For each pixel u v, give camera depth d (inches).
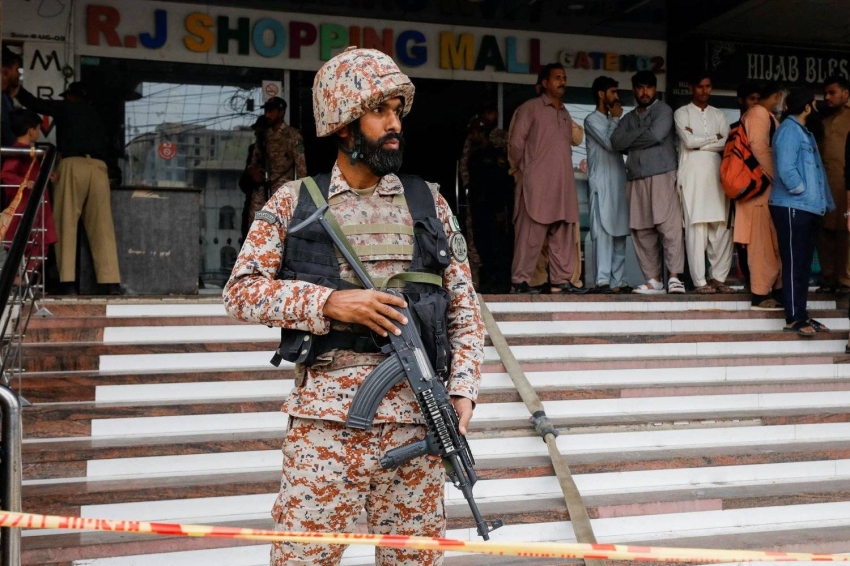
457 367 98.7
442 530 99.4
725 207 285.7
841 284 292.7
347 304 90.1
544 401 204.4
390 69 94.5
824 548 163.0
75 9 324.8
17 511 98.8
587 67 374.6
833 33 383.2
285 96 351.3
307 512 92.7
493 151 342.6
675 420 198.1
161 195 286.7
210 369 203.2
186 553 146.9
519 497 173.2
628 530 167.6
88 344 207.9
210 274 350.0
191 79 341.7
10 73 259.6
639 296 265.3
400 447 90.7
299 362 93.7
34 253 241.4
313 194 98.2
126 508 154.5
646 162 288.0
